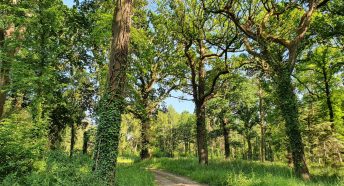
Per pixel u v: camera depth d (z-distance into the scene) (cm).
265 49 2059
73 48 2728
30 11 2058
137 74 3297
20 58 2081
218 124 4794
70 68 2816
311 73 3425
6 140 1132
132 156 5375
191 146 10550
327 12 2525
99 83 2400
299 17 2317
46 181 896
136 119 3881
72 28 2728
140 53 2803
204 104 2770
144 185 1373
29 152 1163
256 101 4294
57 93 2598
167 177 2072
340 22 2475
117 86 1179
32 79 1916
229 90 3497
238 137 7250
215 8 2208
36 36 2109
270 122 3181
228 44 2470
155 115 3941
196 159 3225
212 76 2980
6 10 2133
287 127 1908
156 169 2831
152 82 3638
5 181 906
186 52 2705
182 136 8600
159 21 2681
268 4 2284
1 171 1032
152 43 2998
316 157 2580
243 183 1440
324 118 3136
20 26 2119
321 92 3412
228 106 4272
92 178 915
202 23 2441
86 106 2738
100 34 2181
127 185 1221
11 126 1262
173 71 3281
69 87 2650
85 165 1148
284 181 1379
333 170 2094
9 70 2144
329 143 2364
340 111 3244
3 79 2166
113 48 1218
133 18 2948
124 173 1684
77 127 3191
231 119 4369
